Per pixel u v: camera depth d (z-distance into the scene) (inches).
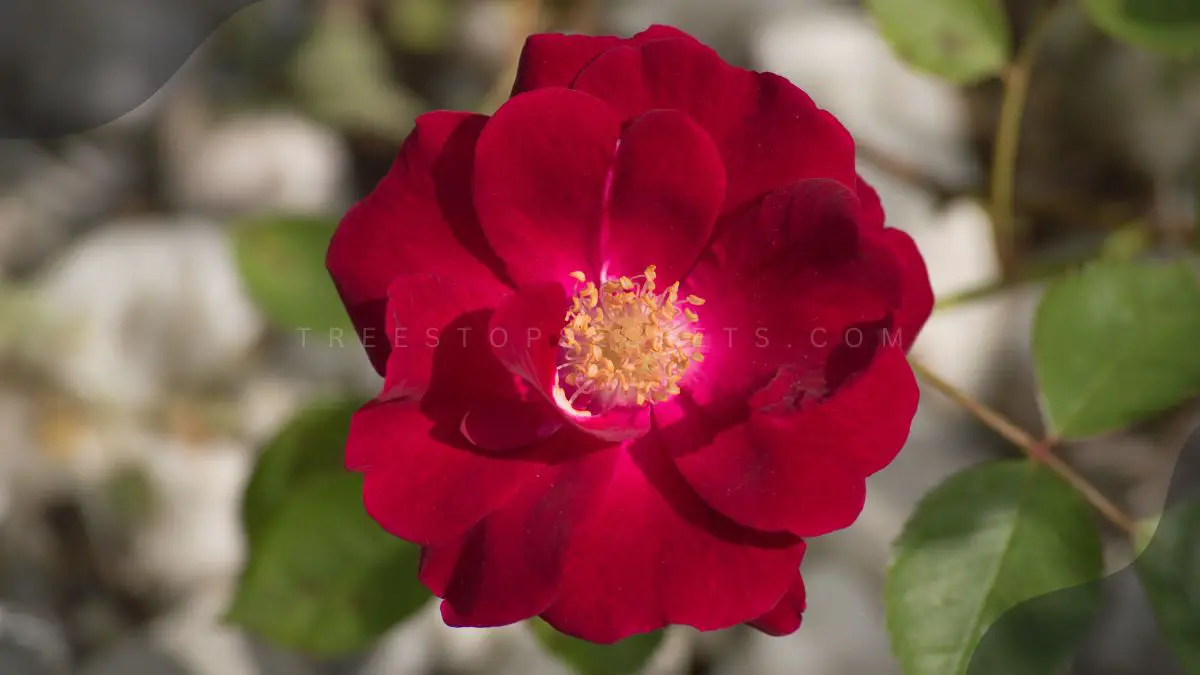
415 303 14.0
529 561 13.9
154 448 18.8
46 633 18.4
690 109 14.2
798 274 14.3
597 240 14.6
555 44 14.3
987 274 19.8
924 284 14.5
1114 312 15.1
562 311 14.6
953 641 14.6
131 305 19.3
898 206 19.9
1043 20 16.0
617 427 14.3
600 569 14.1
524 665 18.4
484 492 14.1
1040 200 18.9
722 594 14.0
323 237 16.1
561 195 14.4
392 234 14.3
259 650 18.5
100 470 18.7
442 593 14.0
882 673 18.3
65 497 18.8
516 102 14.0
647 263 14.6
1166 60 19.8
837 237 14.0
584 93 14.1
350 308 14.3
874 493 19.2
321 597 15.2
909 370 14.0
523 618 13.9
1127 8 15.5
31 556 18.7
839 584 18.7
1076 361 15.1
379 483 14.0
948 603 14.7
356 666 18.6
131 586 18.8
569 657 15.1
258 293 15.9
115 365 19.0
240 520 15.5
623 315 14.7
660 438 14.6
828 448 14.0
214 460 18.9
